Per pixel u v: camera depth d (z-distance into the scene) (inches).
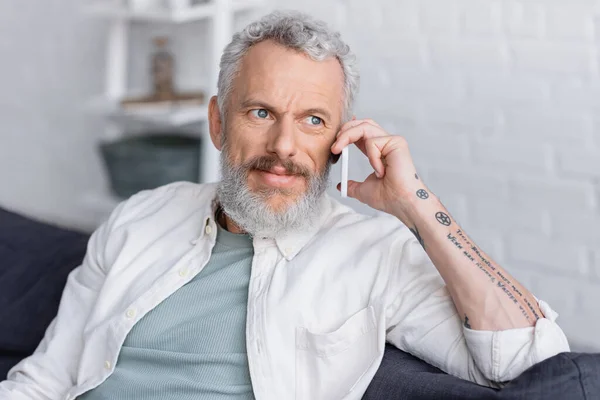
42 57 163.3
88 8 138.5
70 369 74.0
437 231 63.8
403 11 125.2
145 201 78.8
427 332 64.9
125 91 147.6
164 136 144.9
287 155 66.4
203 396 66.6
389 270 67.2
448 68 123.1
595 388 56.2
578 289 118.1
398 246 68.2
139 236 75.2
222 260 71.5
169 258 73.2
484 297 61.5
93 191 160.9
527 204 120.2
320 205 71.6
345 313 66.5
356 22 129.8
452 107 123.8
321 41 67.1
